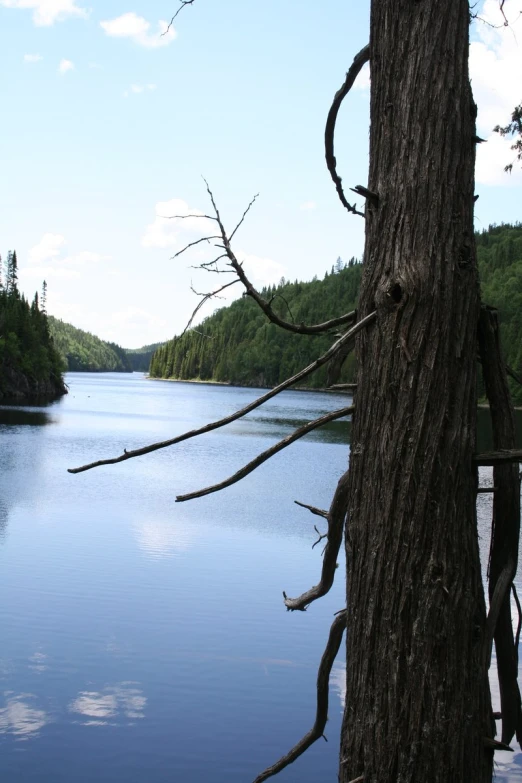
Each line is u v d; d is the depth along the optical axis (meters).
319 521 16.98
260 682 7.53
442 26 2.11
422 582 1.98
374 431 2.09
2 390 81.19
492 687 6.36
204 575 11.53
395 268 2.09
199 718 6.87
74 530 14.97
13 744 6.31
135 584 10.84
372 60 2.24
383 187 2.15
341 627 2.37
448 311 2.04
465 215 2.11
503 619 2.17
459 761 1.95
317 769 6.13
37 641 8.46
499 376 2.16
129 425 47.25
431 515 1.99
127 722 6.59
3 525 15.34
